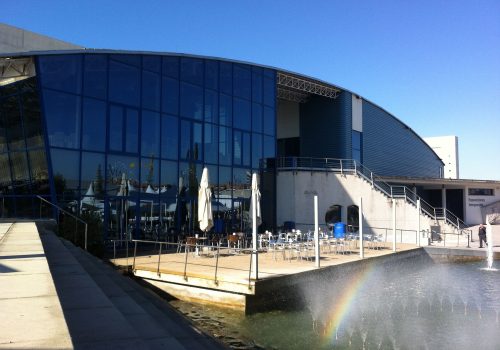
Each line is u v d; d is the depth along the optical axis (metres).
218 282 11.91
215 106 23.89
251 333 9.87
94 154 18.31
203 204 17.09
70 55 17.78
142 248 19.66
